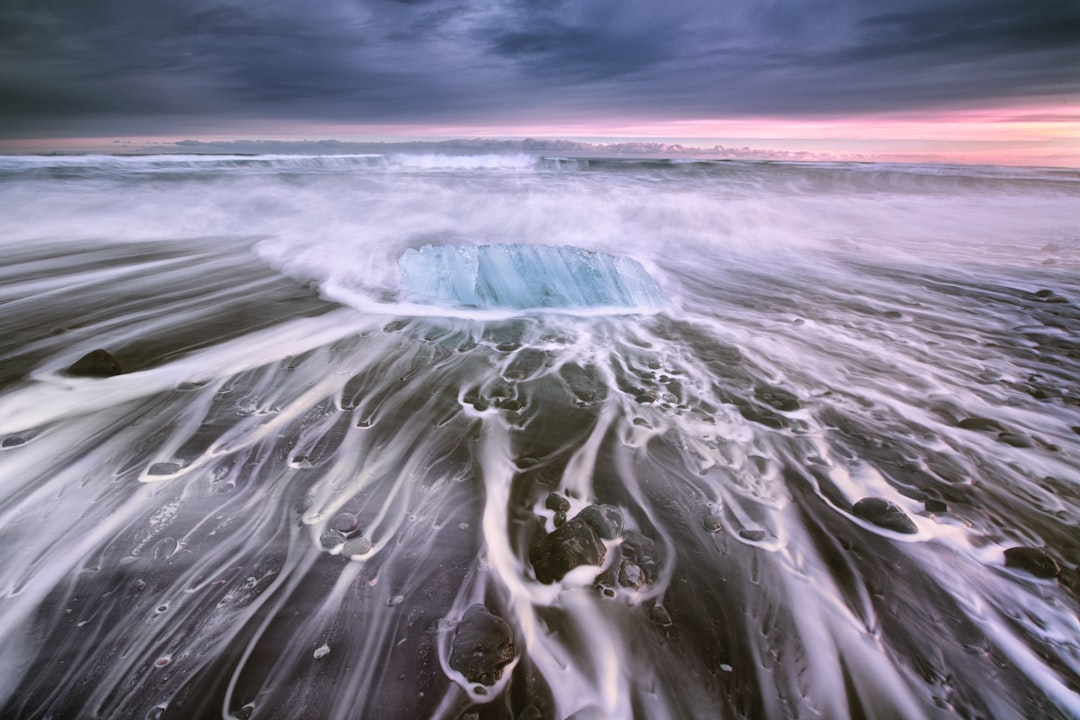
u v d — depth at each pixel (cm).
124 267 670
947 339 507
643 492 275
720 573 224
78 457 288
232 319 511
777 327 538
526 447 312
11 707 164
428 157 1927
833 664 186
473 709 168
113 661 179
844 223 1091
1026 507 269
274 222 920
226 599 203
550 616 202
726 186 1438
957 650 192
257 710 165
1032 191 1530
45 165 1273
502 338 490
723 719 169
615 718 168
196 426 322
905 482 287
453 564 224
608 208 1035
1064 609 209
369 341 469
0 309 517
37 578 209
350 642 188
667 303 608
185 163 1510
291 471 282
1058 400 385
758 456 308
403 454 302
